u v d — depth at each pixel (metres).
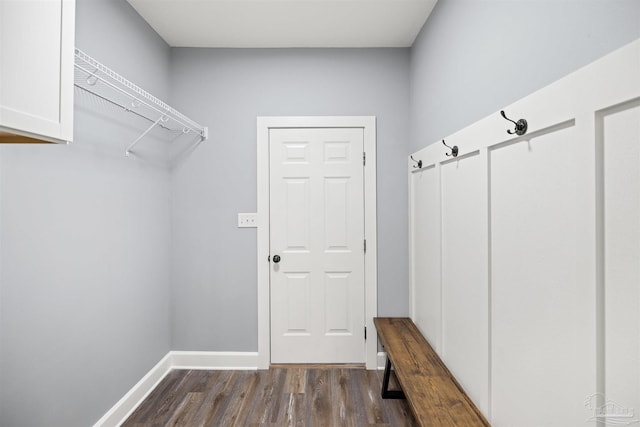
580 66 0.94
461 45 1.73
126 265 2.16
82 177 1.75
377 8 2.23
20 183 1.39
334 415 2.13
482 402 1.48
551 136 1.04
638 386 0.78
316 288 2.81
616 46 0.82
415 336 2.36
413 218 2.63
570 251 0.97
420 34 2.48
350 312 2.81
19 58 0.90
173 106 2.78
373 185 2.77
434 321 2.14
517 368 1.24
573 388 0.96
